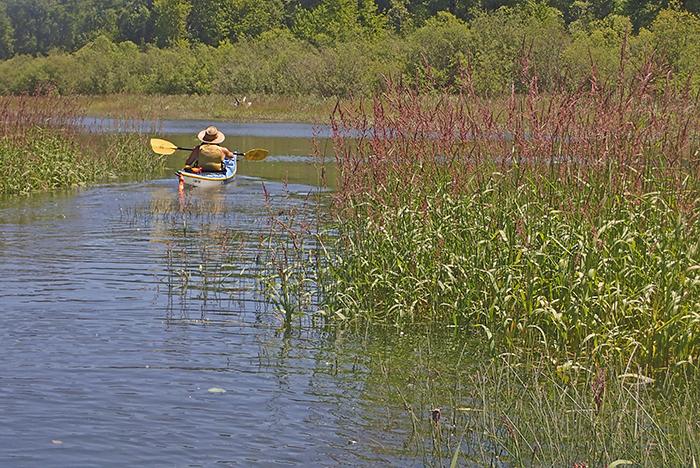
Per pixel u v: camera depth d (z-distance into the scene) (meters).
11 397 10.18
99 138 38.88
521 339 12.31
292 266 14.83
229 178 30.25
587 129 12.96
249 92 80.75
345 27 111.00
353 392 10.68
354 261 14.29
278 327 13.29
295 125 63.22
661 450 8.72
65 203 25.11
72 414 9.76
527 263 12.49
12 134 29.34
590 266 12.02
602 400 9.68
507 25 68.62
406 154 14.52
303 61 82.38
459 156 13.97
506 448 8.94
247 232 20.48
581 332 11.89
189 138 48.28
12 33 197.75
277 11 136.75
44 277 15.92
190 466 8.60
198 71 89.25
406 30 108.44
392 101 14.82
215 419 9.75
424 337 12.93
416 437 9.40
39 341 12.25
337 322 13.52
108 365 11.36
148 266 16.92
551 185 13.07
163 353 11.90
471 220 13.63
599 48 50.81
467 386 10.92
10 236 19.89
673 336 11.30
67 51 183.25
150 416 9.77
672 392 10.65
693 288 11.50
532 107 13.23
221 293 15.04
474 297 13.23
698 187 12.60
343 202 14.95
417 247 13.77
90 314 13.63
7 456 8.70
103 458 8.73
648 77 12.82
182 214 23.23
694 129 12.64
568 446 9.04
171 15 140.12
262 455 8.89
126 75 91.31
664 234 11.95
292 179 31.42
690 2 79.31
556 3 102.94
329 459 8.84
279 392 10.62
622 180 12.58
